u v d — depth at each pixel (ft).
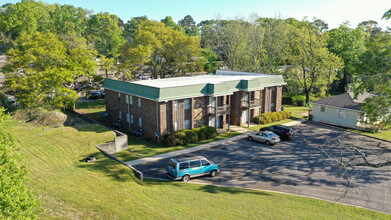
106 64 166.30
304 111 165.27
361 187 67.97
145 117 107.76
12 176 33.50
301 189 66.95
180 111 106.93
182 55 178.70
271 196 61.57
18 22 320.29
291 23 270.87
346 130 122.21
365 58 97.45
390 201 60.70
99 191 56.24
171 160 72.43
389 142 103.91
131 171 71.82
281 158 88.74
